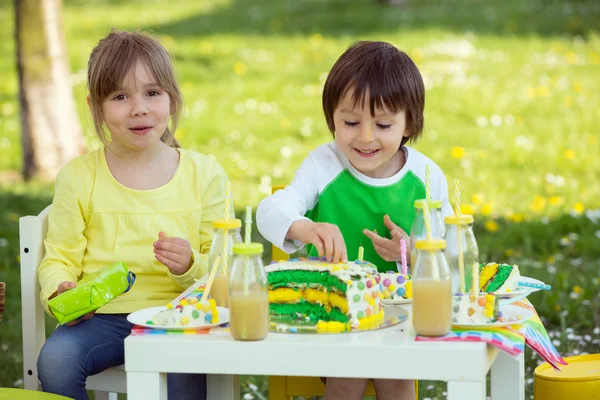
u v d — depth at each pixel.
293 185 3.25
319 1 15.66
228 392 2.99
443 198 3.34
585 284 5.27
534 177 7.57
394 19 13.77
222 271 2.68
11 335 4.94
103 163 3.32
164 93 3.26
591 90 9.98
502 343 2.28
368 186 3.25
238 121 9.51
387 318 2.54
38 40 8.10
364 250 3.27
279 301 2.64
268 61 11.88
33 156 8.17
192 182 3.35
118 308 3.15
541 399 3.08
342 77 3.02
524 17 13.39
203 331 2.44
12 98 10.97
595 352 4.43
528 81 10.35
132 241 3.24
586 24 12.67
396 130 3.06
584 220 6.47
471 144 8.53
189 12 15.67
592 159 7.95
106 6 16.72
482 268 2.94
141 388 2.36
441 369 2.23
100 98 3.20
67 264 3.20
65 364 2.92
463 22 13.35
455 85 10.23
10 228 6.67
